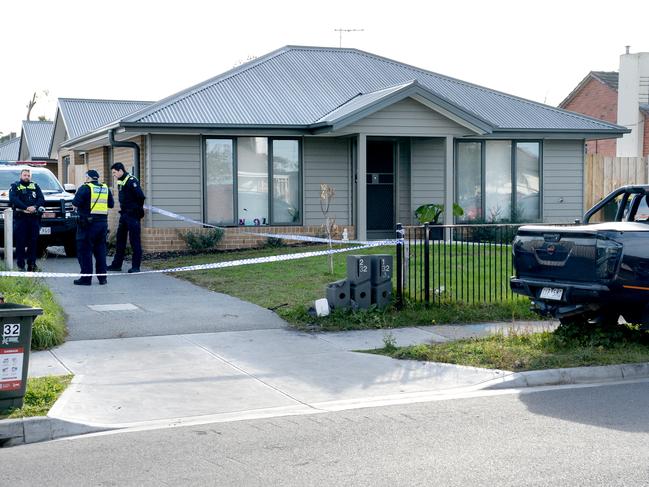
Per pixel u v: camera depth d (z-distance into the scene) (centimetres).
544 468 580
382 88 2222
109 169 2420
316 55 2394
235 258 1791
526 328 1049
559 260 946
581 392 826
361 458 609
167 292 1365
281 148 2036
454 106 1950
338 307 1150
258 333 1070
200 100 2014
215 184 1986
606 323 1015
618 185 2327
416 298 1224
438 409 758
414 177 2173
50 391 781
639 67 3816
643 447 630
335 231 1984
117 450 640
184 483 560
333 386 838
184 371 884
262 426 704
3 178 1897
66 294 1339
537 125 2175
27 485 560
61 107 3003
